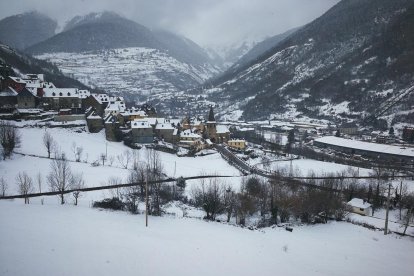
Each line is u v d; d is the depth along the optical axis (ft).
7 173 423.64
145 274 177.17
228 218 341.21
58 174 402.31
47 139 565.53
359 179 598.75
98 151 615.16
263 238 279.49
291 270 212.02
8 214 258.37
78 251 195.52
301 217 365.81
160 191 396.57
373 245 291.38
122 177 461.37
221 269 197.26
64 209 295.69
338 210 380.37
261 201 386.32
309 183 516.73
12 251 183.62
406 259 263.49
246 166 650.43
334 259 245.86
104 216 285.84
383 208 458.50
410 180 624.18
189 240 245.24
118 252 201.36
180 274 182.80
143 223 278.67
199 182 492.95
